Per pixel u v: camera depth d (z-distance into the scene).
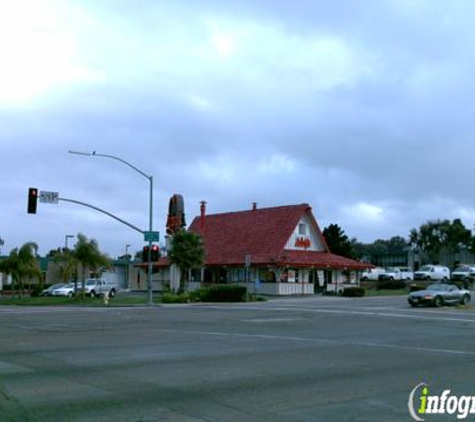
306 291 55.25
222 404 8.72
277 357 13.38
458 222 101.50
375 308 33.31
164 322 23.50
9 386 9.88
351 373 11.34
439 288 35.84
